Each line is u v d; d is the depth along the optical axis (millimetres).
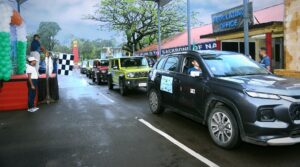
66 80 27359
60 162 5035
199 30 25438
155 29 32594
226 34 15227
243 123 4938
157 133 6707
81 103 11758
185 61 7289
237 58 6883
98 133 6848
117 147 5762
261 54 10477
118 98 13070
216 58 6668
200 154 5250
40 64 15344
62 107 10828
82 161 5051
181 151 5441
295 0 9328
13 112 10016
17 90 10625
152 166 4762
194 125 7398
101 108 10391
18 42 14031
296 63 9453
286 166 4605
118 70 14828
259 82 5242
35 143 6168
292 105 4695
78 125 7734
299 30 9266
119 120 8234
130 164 4863
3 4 10664
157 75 8547
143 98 12797
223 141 5480
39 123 8125
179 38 26938
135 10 31406
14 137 6699
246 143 5770
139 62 15109
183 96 6953
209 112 5965
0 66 10320
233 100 5148
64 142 6184
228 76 6035
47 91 12070
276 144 4641
